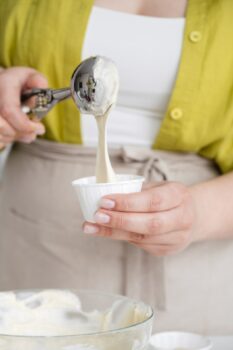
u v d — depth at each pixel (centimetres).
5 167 104
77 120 95
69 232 95
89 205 70
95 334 60
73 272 95
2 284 101
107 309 70
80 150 96
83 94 71
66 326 71
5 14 100
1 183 105
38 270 98
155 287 94
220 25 90
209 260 95
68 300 72
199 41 91
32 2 98
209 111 92
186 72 91
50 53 95
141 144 96
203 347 76
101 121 72
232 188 87
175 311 94
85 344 60
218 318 96
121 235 77
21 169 100
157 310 94
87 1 94
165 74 92
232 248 95
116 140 95
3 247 101
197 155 97
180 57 91
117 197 69
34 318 71
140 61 92
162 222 75
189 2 92
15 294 72
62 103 94
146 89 93
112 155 95
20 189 99
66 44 94
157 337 79
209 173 97
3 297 72
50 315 71
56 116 96
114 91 71
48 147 97
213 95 91
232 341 84
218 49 90
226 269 95
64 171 96
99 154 71
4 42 99
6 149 111
